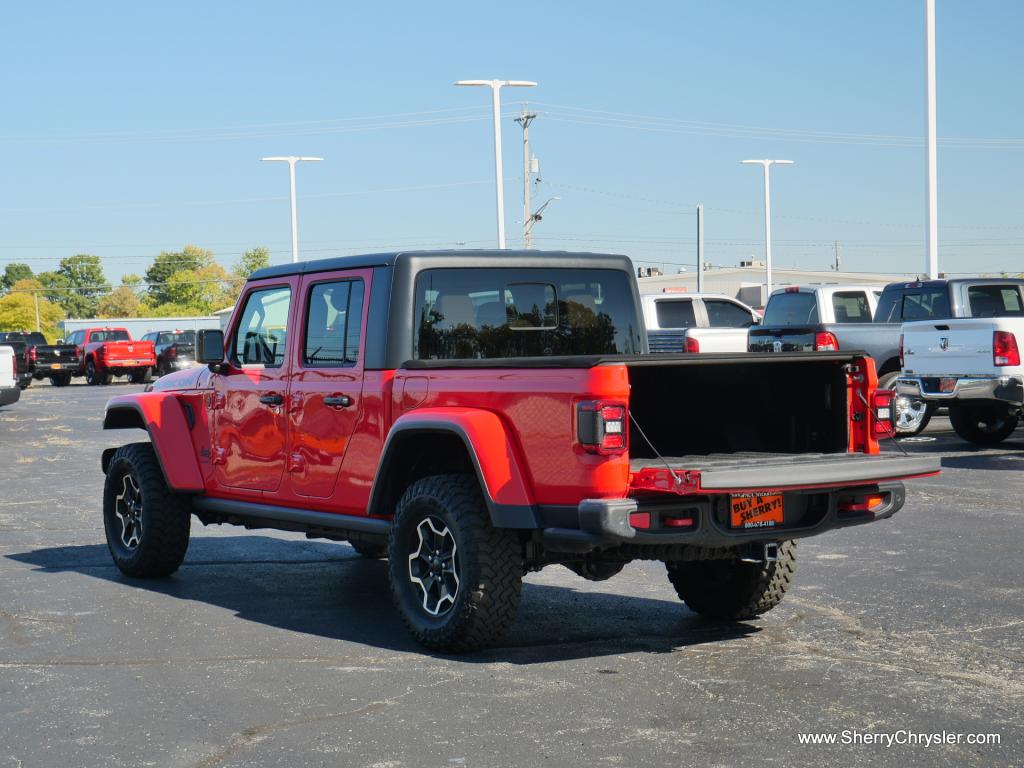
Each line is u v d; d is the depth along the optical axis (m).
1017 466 13.70
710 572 6.90
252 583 8.33
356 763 4.57
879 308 17.22
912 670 5.80
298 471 7.33
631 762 4.54
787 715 5.11
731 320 20.22
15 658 6.23
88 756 4.71
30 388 44.16
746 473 5.62
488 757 4.62
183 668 6.00
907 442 16.42
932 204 26.39
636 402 6.36
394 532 6.44
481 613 6.04
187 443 8.22
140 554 8.35
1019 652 6.13
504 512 5.86
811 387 6.51
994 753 4.61
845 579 8.01
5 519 11.46
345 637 6.66
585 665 5.97
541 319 7.32
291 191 52.75
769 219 58.97
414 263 6.80
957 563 8.49
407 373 6.52
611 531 5.47
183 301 195.88
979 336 14.14
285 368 7.43
